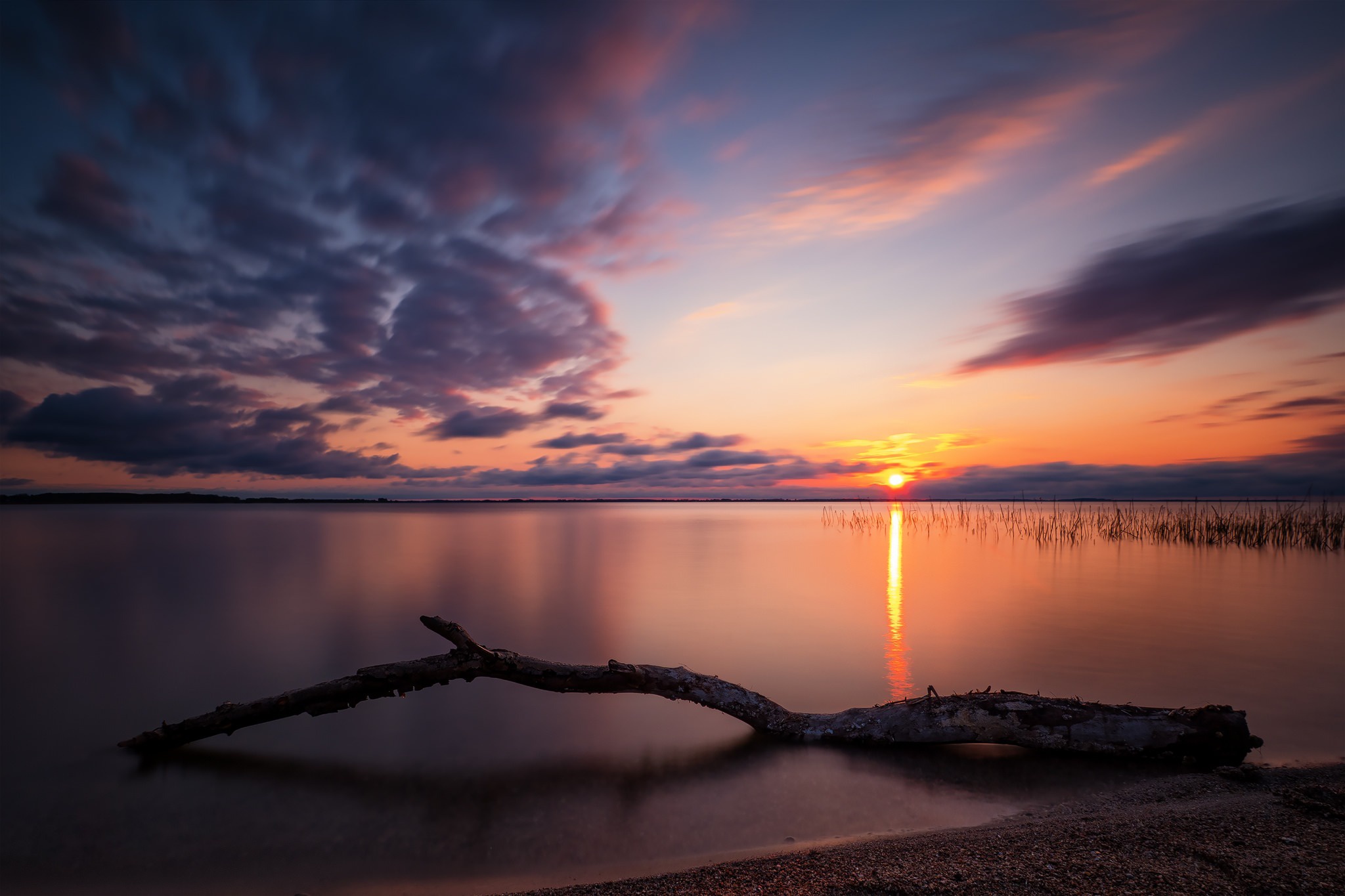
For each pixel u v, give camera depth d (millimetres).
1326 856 5047
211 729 8859
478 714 10562
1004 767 7762
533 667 9156
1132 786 7133
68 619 18859
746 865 5426
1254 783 7129
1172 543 43219
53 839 6594
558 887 5445
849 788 7328
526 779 7910
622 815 6859
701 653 14141
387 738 9461
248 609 20438
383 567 31953
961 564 32250
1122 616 17828
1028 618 17672
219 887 5695
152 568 31797
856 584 25125
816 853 5641
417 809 7125
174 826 6812
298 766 8414
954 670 12469
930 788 7277
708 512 187125
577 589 24344
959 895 4672
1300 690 10969
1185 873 4844
